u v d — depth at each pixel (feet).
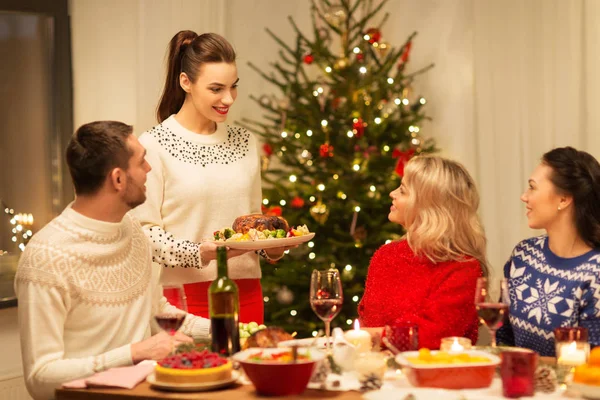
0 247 14.51
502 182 17.25
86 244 7.88
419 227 8.55
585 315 8.25
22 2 14.85
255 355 6.69
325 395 6.42
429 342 8.21
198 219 10.23
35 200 15.11
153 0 15.76
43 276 7.59
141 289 8.35
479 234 8.66
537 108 16.80
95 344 7.93
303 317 16.24
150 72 15.75
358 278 16.07
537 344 8.41
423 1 18.29
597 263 8.26
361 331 7.33
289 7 18.86
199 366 6.63
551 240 8.57
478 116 17.57
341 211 15.83
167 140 10.29
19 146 14.89
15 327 14.48
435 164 8.70
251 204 10.76
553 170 8.44
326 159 16.07
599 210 8.36
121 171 7.84
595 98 15.80
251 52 18.38
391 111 16.93
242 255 10.38
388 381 6.79
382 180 16.02
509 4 17.06
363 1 17.40
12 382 14.25
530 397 6.25
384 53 16.78
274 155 17.13
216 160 10.45
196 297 10.23
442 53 18.03
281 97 18.58
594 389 6.15
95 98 16.10
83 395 6.70
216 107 10.19
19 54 14.93
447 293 8.37
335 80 16.35
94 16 16.06
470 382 6.49
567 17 16.17
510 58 17.11
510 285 8.76
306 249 16.19
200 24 16.35
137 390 6.64
